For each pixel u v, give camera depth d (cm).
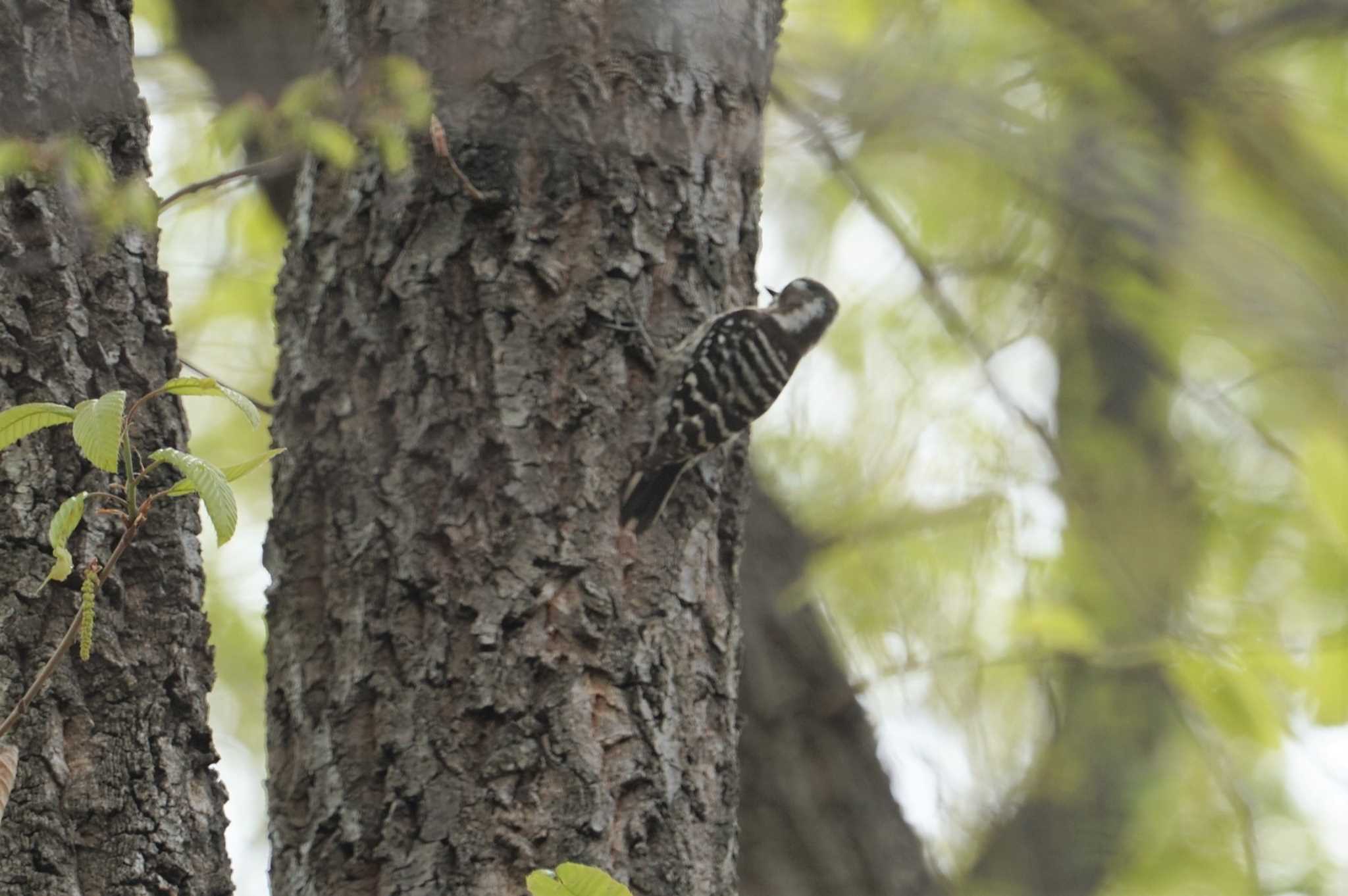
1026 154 1286
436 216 784
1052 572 1331
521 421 759
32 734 537
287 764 746
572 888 501
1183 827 1394
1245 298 1291
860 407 1458
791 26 1340
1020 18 1347
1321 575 1275
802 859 1181
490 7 812
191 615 586
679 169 822
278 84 1068
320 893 711
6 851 522
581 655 732
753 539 1298
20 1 620
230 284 1334
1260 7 1388
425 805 706
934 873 1229
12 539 552
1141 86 1327
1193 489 1403
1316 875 1376
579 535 751
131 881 539
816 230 1478
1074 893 1355
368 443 766
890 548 1380
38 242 588
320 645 749
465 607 732
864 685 1229
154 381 606
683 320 811
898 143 1338
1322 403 1278
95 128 632
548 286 780
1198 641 1113
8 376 570
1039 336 1470
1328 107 1366
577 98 806
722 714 774
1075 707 1421
